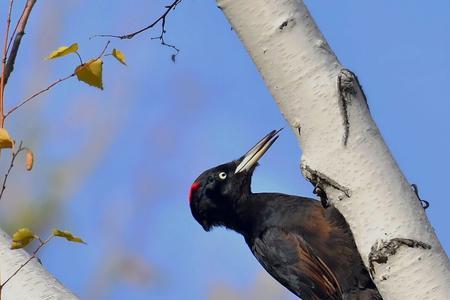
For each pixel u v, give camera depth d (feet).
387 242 23.56
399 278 23.47
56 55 24.67
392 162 24.14
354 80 24.14
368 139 24.09
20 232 22.94
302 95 24.30
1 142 23.11
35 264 26.02
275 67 24.41
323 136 24.27
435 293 23.08
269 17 24.22
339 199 24.30
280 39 24.23
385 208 23.79
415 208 23.85
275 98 24.81
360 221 24.03
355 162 24.02
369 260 23.88
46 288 25.21
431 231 23.71
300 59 24.20
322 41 24.39
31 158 23.40
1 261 25.75
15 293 25.16
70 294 25.31
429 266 23.29
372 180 23.93
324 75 24.17
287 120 24.86
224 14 24.76
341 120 24.06
